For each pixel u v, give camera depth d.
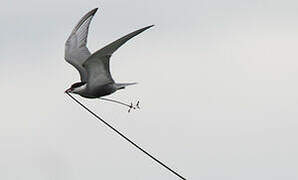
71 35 21.19
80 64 20.34
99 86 19.05
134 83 19.20
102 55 18.38
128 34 17.56
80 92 19.05
